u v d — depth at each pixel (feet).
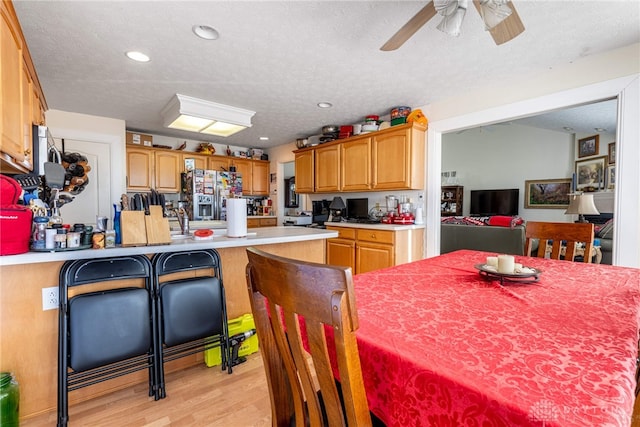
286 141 18.57
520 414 1.59
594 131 19.49
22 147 5.89
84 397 5.58
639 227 7.27
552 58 8.00
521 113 9.18
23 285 5.07
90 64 8.22
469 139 26.30
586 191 19.84
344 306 1.74
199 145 18.13
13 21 5.27
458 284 4.27
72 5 5.76
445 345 2.39
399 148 11.60
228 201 7.62
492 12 4.61
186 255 6.38
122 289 5.64
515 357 2.19
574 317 3.00
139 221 5.99
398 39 5.80
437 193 11.52
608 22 6.42
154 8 5.89
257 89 10.09
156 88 9.95
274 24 6.44
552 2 5.77
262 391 5.84
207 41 7.11
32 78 7.18
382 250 11.40
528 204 23.12
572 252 6.46
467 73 8.89
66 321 4.99
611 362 2.11
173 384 6.10
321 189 15.12
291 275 2.04
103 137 13.24
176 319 5.96
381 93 10.51
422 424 2.04
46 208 5.69
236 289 7.68
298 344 2.22
